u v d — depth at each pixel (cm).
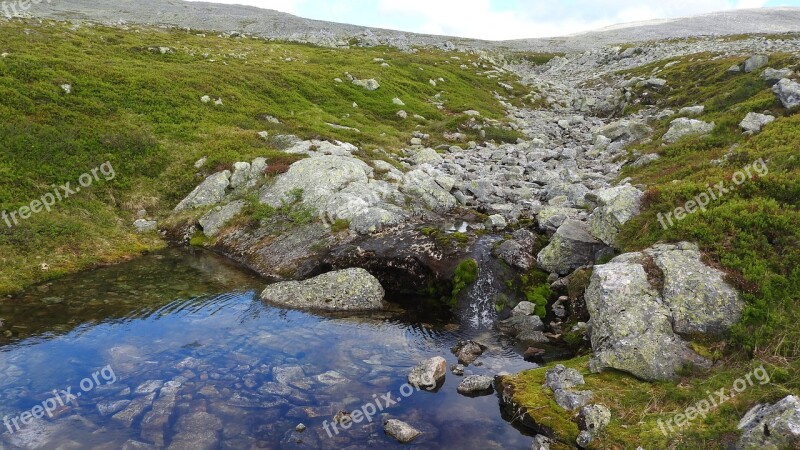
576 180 2659
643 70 6631
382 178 2502
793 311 1043
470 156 3428
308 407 1089
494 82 6806
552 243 1770
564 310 1540
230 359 1291
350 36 9619
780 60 3947
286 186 2395
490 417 1067
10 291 1661
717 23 14300
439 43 10475
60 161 2439
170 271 1942
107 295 1686
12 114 2580
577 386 1061
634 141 3431
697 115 3344
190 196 2514
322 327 1507
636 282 1201
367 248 1881
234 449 950
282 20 13262
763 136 2098
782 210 1298
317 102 4459
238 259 2095
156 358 1282
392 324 1550
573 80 8200
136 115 3094
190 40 6178
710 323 1091
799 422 756
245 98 3888
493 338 1469
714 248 1245
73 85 3103
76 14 10581
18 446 938
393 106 4716
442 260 1789
